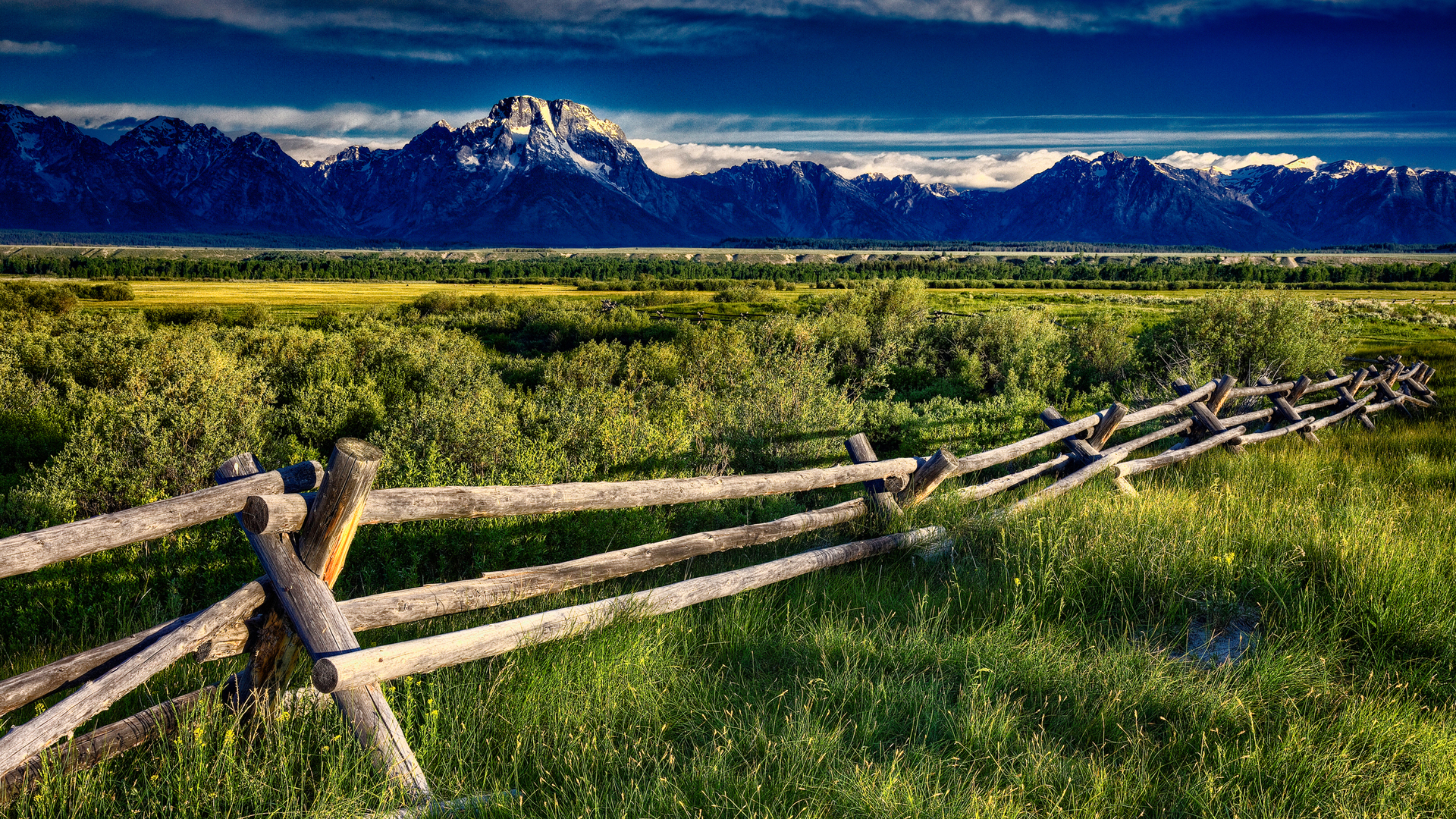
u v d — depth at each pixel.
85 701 2.15
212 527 4.52
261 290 106.50
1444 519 5.29
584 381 16.28
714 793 2.34
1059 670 3.16
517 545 4.47
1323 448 8.94
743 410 8.80
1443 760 2.60
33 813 2.11
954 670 3.25
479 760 2.56
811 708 2.89
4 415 9.25
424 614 2.88
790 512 5.81
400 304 75.06
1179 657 3.44
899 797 2.30
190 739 2.42
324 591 2.58
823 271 160.38
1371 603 3.71
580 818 2.23
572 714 2.73
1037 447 5.96
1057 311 45.50
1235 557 4.29
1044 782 2.48
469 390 9.51
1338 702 3.05
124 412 7.21
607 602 3.36
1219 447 8.26
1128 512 5.01
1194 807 2.40
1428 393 13.53
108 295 74.69
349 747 2.45
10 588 3.76
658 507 5.29
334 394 9.88
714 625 3.64
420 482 5.34
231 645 2.58
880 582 4.21
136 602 4.07
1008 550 4.48
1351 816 2.33
